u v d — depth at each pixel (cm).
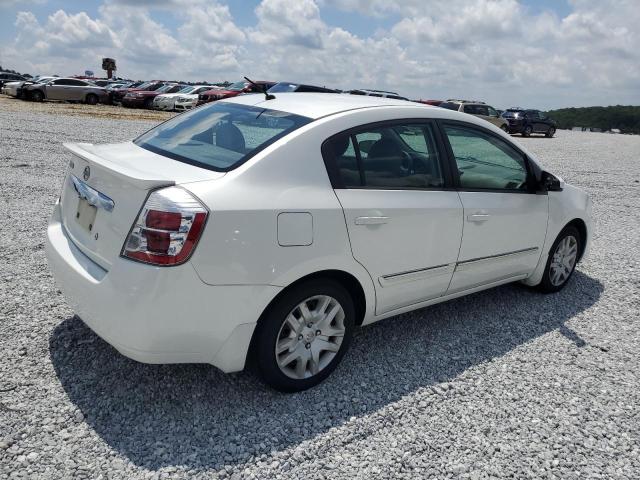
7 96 3184
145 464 245
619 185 1266
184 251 251
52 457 244
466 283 397
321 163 304
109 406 284
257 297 273
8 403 278
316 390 316
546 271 481
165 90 3234
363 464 257
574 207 482
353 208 305
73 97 3066
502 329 418
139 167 284
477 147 395
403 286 348
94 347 338
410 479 250
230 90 2675
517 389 334
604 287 530
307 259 287
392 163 339
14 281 428
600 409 318
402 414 299
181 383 310
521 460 270
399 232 331
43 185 791
